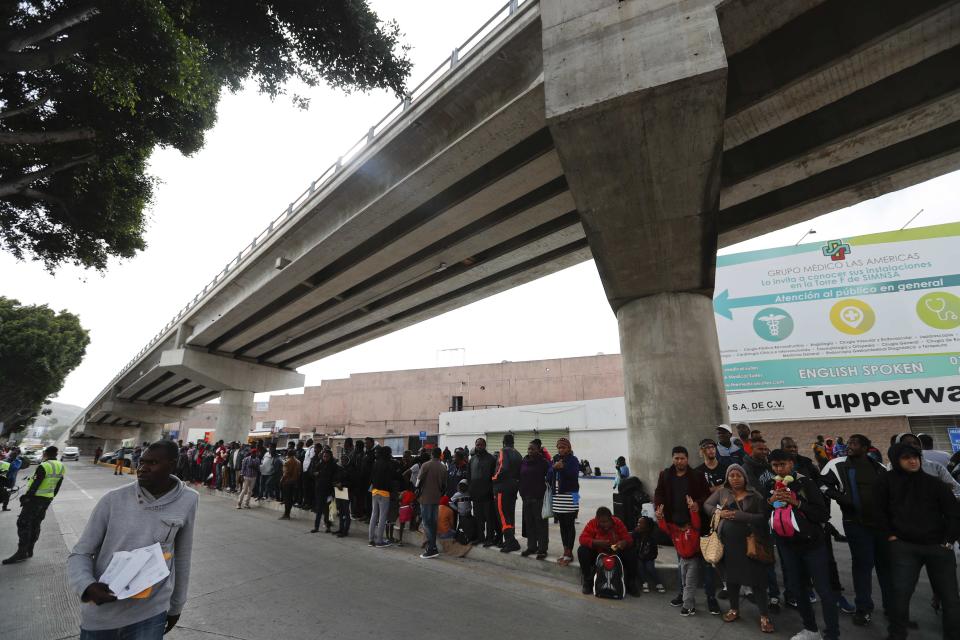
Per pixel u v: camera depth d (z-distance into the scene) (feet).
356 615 16.29
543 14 26.89
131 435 312.09
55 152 33.60
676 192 26.35
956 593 12.90
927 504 13.35
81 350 129.18
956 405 50.42
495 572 22.13
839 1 24.32
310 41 27.81
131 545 7.76
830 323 56.70
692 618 16.38
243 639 14.14
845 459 16.37
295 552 25.94
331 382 166.40
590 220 28.73
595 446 98.84
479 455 26.25
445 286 61.62
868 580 15.35
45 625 15.26
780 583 20.07
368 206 44.16
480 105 34.71
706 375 29.37
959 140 31.14
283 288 65.57
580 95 24.11
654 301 31.30
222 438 102.17
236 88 30.71
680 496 17.81
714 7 22.25
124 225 38.83
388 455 29.14
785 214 38.01
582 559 19.17
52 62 24.56
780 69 26.37
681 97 22.44
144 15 23.35
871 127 28.48
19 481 76.54
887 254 55.93
